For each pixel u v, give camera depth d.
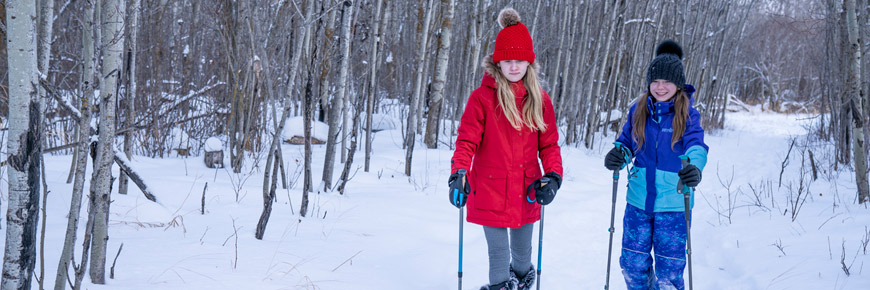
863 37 5.63
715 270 3.89
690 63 15.39
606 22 13.44
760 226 4.76
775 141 13.91
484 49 11.22
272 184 3.71
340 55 5.28
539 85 2.93
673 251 2.81
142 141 7.80
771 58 34.84
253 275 2.99
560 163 2.94
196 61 10.59
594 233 4.62
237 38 6.96
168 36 10.41
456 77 12.90
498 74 2.86
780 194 6.50
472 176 2.95
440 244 4.05
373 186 6.02
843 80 5.94
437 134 9.41
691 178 2.56
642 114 2.85
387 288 3.06
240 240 3.64
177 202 4.57
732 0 18.91
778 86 34.09
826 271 3.41
